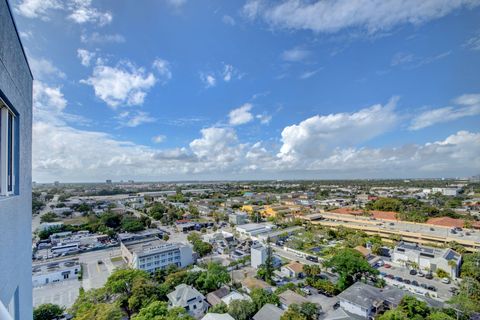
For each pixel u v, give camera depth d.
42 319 24.20
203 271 33.72
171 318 20.02
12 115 5.55
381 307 25.94
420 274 37.06
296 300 27.34
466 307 23.98
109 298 27.45
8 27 4.66
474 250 42.53
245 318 24.08
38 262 45.00
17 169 5.59
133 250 42.91
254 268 40.78
